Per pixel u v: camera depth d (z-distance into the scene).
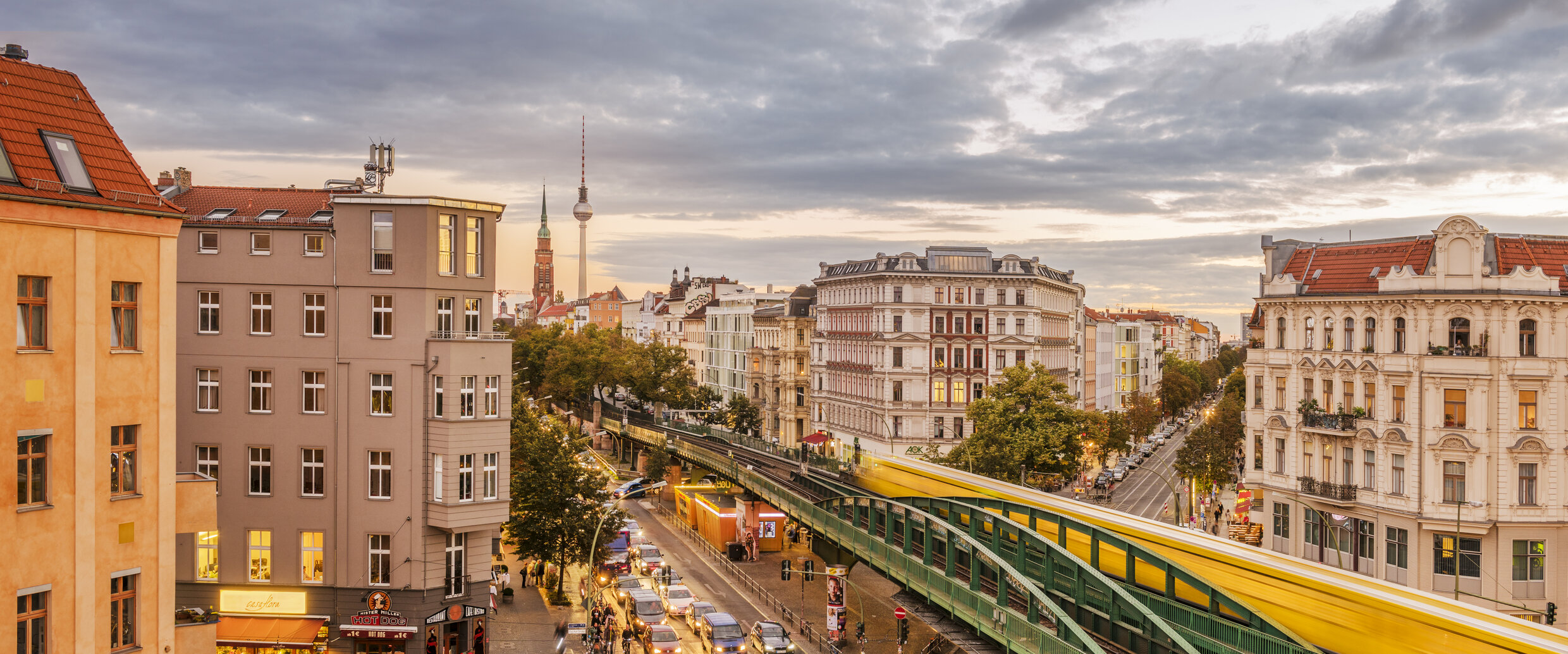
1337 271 62.53
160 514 27.52
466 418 48.56
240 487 49.12
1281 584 35.28
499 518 49.34
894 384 114.19
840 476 86.31
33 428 24.59
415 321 48.28
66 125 27.61
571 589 69.56
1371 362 58.41
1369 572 58.56
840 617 58.03
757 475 80.75
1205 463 93.88
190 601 49.16
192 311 49.12
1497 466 54.03
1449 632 29.33
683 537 92.50
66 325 25.36
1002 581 39.22
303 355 48.88
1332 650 33.22
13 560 24.09
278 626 48.03
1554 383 53.81
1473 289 54.19
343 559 48.69
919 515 49.44
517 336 172.88
